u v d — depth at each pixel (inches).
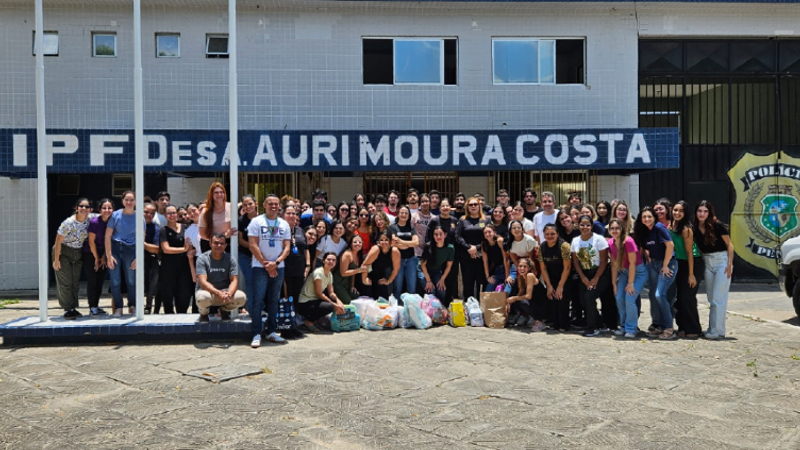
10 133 440.8
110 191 561.3
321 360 278.7
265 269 311.9
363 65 531.2
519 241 357.1
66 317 342.0
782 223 572.4
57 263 341.1
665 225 341.1
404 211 381.1
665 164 479.5
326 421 201.3
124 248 352.8
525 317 363.3
